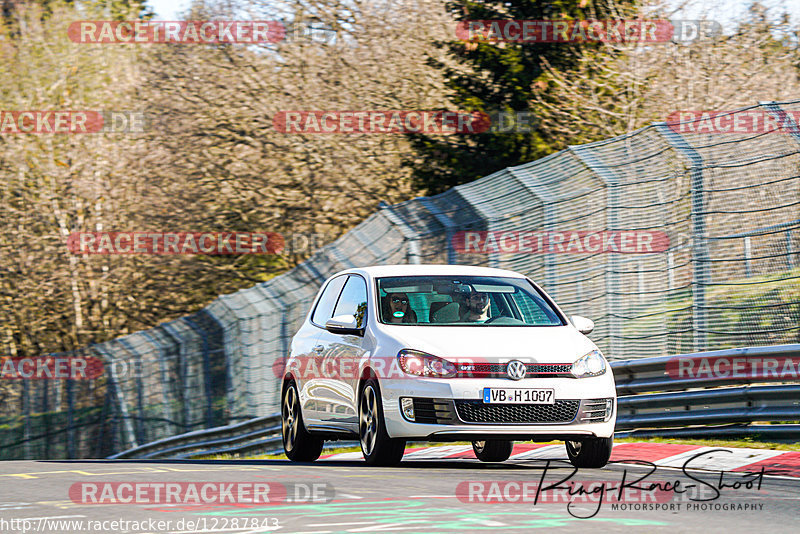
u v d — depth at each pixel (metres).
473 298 36.03
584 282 49.94
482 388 31.45
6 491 28.28
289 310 61.50
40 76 120.31
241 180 101.44
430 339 32.72
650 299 48.62
